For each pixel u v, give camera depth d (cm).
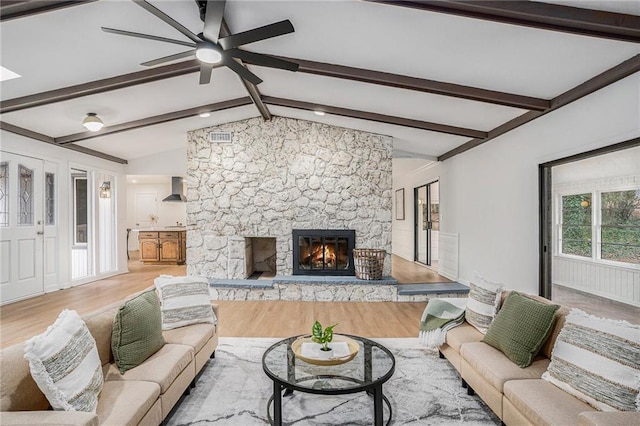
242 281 589
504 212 464
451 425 226
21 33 298
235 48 280
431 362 322
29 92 402
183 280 324
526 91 354
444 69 342
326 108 523
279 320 455
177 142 711
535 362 233
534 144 401
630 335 178
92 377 180
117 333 226
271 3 276
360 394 267
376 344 270
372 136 614
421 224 891
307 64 376
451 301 340
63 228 609
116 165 755
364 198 614
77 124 531
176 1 277
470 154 569
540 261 393
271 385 280
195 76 443
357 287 557
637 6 222
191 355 258
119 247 778
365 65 362
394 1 235
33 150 544
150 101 496
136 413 177
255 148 627
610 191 450
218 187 630
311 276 598
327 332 247
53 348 163
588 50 269
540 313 235
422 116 494
